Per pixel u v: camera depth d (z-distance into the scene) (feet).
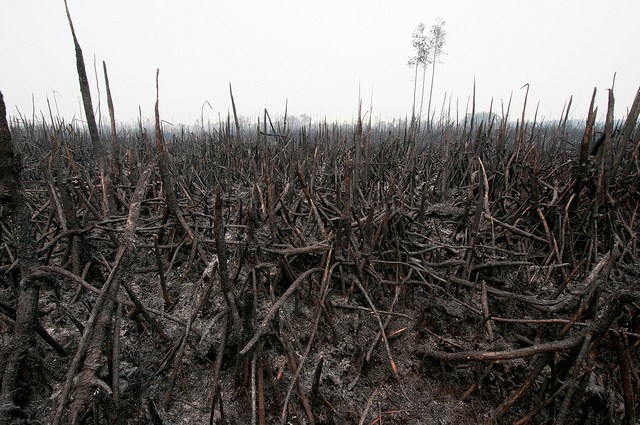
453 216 17.20
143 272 11.87
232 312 7.33
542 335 10.42
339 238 10.98
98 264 11.05
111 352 6.83
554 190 15.51
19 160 5.93
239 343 7.46
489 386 9.02
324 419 8.04
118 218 11.46
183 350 7.92
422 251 12.68
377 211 14.74
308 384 8.66
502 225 13.73
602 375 9.14
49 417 6.86
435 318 10.81
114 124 16.63
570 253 13.34
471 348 9.95
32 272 6.34
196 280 11.67
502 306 11.46
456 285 11.84
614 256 7.73
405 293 11.74
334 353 9.71
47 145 31.73
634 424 6.48
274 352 9.11
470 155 25.22
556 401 7.98
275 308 7.13
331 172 22.36
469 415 8.62
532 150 20.27
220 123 30.89
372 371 9.53
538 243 14.71
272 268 11.73
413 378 9.45
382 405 8.70
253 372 6.86
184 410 7.88
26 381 7.02
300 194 15.65
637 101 13.37
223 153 26.48
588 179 13.74
